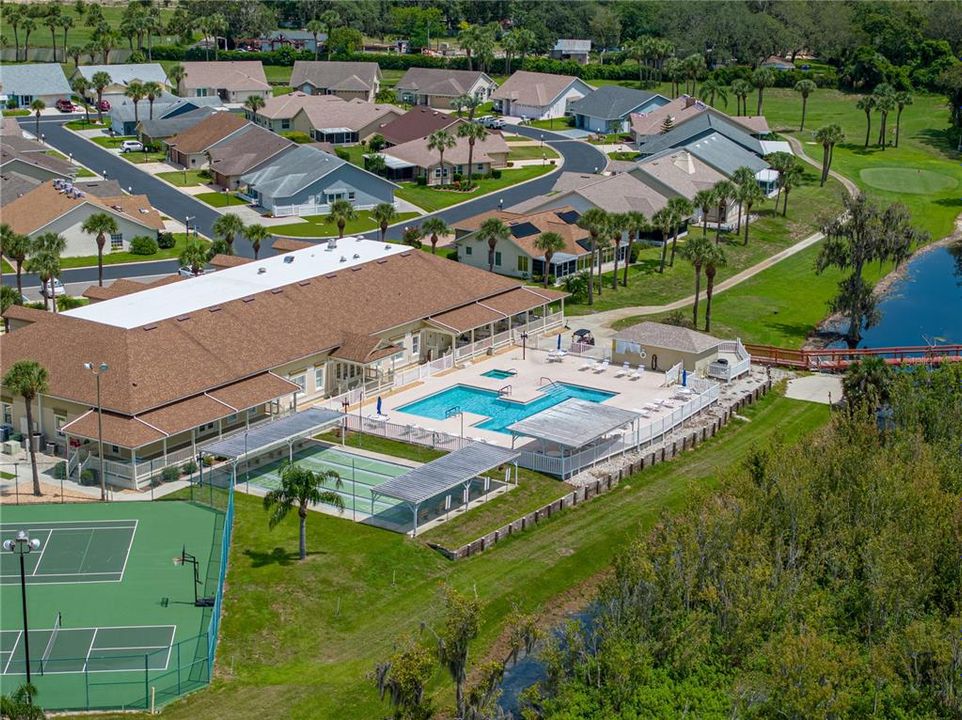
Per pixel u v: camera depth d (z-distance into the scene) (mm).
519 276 142125
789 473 79062
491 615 72125
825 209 181875
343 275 112375
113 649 64812
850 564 72188
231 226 130125
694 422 101188
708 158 180375
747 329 128750
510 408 102250
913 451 87750
